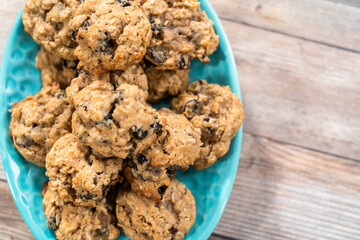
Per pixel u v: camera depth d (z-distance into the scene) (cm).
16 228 60
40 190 55
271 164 63
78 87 52
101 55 50
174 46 53
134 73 52
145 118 49
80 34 49
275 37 64
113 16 49
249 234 62
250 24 63
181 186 55
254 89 63
